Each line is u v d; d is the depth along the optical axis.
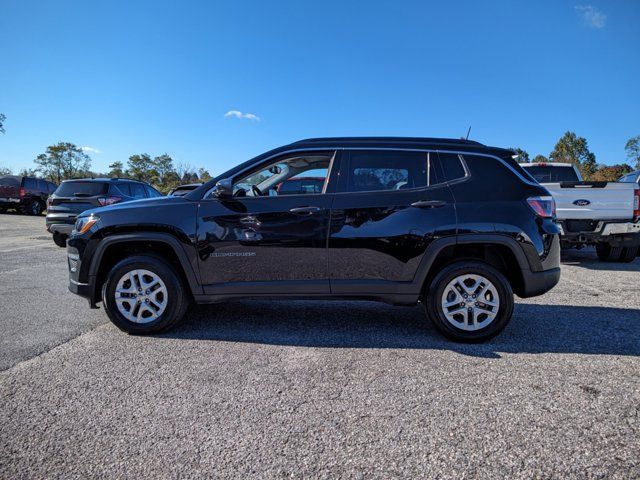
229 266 3.90
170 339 3.87
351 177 3.97
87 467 2.05
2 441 2.27
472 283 3.79
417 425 2.41
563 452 2.15
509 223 3.75
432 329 4.20
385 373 3.12
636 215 7.33
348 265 3.84
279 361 3.35
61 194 10.32
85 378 3.04
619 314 4.68
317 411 2.57
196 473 2.00
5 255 9.26
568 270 7.49
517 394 2.78
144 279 3.95
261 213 3.88
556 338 3.88
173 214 3.93
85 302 5.22
